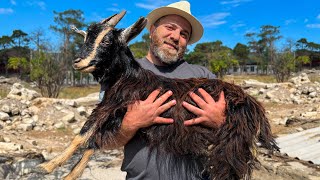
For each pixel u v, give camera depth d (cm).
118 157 244
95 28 84
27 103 382
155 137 83
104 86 87
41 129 338
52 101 389
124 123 82
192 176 86
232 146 81
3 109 360
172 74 99
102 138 83
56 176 197
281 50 1287
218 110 82
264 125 86
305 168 165
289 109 469
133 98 82
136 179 87
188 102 83
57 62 693
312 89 561
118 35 85
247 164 82
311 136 262
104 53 82
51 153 254
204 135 82
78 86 1318
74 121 365
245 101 85
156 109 81
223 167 81
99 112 83
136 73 86
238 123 82
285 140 255
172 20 98
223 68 1474
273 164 169
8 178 194
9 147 250
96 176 204
